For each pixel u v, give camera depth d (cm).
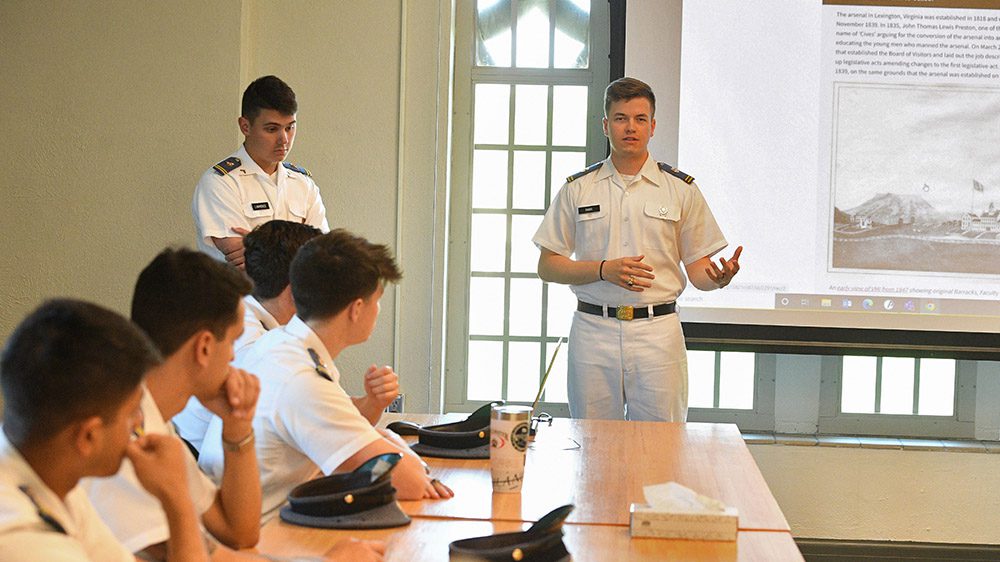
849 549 409
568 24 434
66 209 390
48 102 388
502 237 439
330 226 405
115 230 390
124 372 116
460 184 437
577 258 366
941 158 400
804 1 401
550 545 165
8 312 391
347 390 411
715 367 427
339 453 197
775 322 401
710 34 401
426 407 411
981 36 399
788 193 401
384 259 212
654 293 353
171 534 145
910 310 399
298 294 210
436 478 217
